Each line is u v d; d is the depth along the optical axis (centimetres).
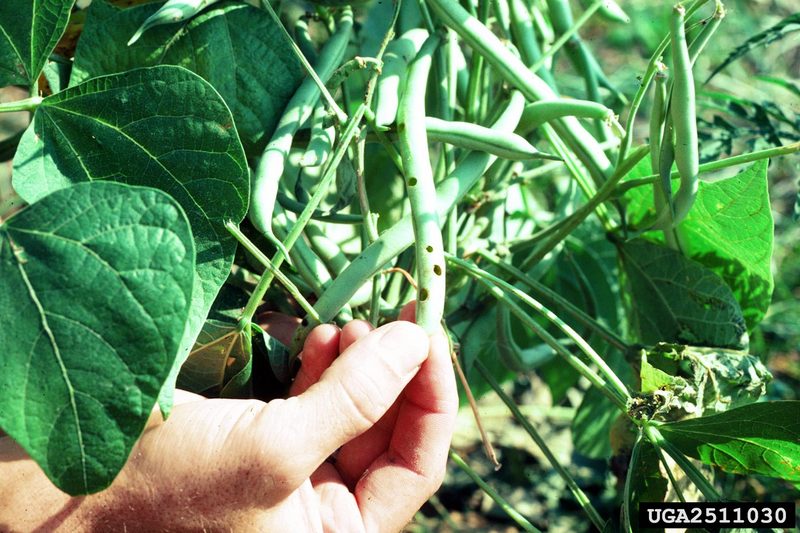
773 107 58
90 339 34
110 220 34
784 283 91
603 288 62
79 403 33
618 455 53
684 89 40
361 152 42
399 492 42
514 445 91
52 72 43
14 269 34
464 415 91
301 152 53
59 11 39
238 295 42
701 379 45
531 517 85
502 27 50
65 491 33
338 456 44
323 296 41
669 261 49
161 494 39
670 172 44
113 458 33
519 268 50
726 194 45
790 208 100
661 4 113
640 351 47
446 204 42
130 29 43
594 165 47
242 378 43
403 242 41
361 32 55
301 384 43
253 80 44
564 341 59
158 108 39
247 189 38
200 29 44
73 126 39
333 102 41
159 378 33
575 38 53
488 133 42
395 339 38
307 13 50
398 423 42
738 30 113
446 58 50
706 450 44
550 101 44
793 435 41
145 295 34
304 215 40
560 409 88
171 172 39
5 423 33
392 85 43
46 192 38
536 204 65
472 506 87
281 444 38
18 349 34
